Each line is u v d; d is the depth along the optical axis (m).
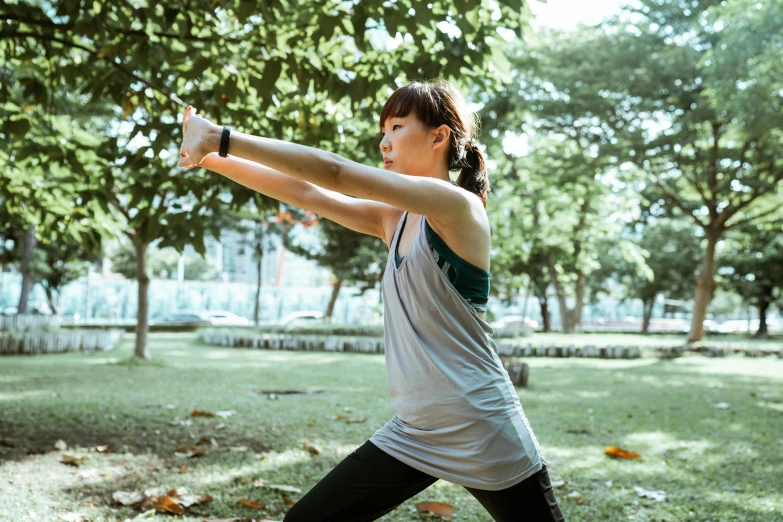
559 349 16.92
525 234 22.48
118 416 5.76
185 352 15.79
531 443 1.71
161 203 4.85
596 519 3.42
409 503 3.66
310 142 5.11
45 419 5.50
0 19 4.38
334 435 5.24
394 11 3.96
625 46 18.08
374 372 11.18
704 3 16.75
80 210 5.89
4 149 5.39
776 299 33.25
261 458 4.43
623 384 10.02
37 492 3.57
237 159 2.06
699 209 23.59
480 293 1.72
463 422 1.65
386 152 1.87
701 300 20.97
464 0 3.82
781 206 21.44
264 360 13.77
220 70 4.72
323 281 54.31
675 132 17.86
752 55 12.68
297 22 4.64
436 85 1.87
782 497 3.82
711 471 4.45
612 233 24.86
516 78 18.92
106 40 4.43
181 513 3.31
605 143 18.59
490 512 1.74
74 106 10.37
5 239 23.28
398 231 1.84
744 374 12.20
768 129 13.19
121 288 35.22
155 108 5.04
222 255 51.97
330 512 1.73
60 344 15.13
